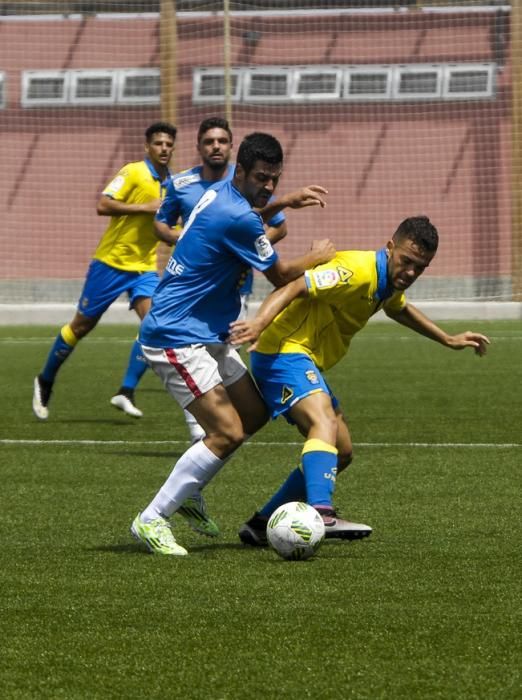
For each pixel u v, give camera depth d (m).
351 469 20.50
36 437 25.17
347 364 39.62
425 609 11.28
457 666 9.55
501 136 67.25
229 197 14.11
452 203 68.12
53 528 15.69
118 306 58.91
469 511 16.62
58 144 70.94
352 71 68.81
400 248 14.61
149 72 70.00
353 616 11.05
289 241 70.06
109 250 26.44
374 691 8.98
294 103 69.31
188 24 69.56
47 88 70.62
